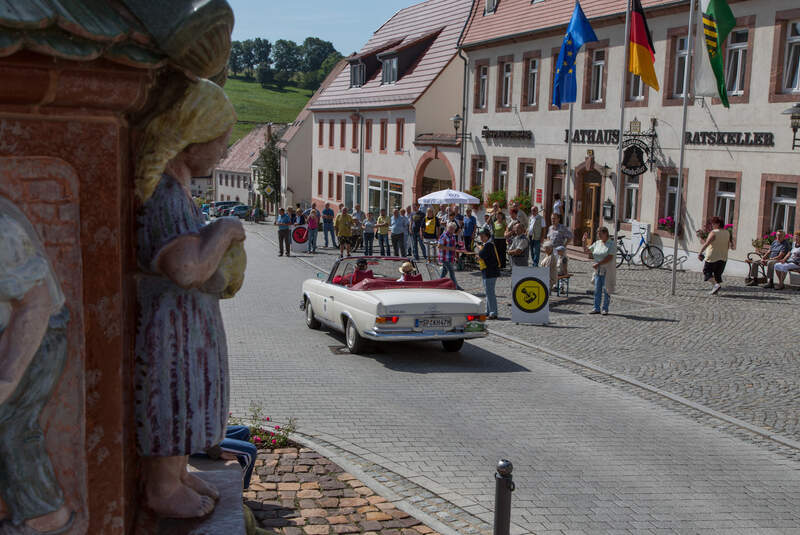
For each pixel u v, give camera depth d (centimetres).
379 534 493
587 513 572
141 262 249
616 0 2592
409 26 4803
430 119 3938
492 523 543
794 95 2022
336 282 1316
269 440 667
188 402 259
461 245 2367
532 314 1445
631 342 1271
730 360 1139
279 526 496
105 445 233
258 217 6006
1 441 215
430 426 785
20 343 201
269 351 1177
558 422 816
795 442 768
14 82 201
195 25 221
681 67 2386
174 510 286
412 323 1097
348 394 913
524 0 3170
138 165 246
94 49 202
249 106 15175
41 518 222
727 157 2219
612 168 2622
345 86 5112
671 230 2394
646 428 807
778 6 2050
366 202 4603
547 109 2956
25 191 214
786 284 1917
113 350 230
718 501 606
